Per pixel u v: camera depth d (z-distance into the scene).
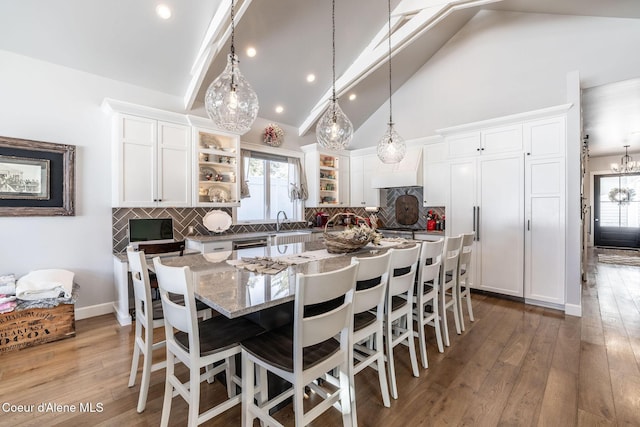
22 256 2.87
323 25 3.62
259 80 4.09
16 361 2.27
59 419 1.66
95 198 3.25
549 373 2.09
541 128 3.46
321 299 1.24
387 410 1.73
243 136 4.66
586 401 1.79
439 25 4.37
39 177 2.92
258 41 3.48
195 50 3.28
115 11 2.70
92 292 3.25
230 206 4.11
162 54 3.23
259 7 3.09
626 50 3.39
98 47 2.97
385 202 5.80
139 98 3.54
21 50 2.80
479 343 2.57
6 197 2.76
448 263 2.60
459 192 4.12
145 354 1.73
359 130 6.11
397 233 4.90
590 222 8.55
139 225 3.47
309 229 5.20
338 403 1.66
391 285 1.89
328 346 1.46
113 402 1.80
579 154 3.22
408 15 3.77
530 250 3.54
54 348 2.49
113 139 3.20
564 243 3.30
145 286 1.72
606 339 2.62
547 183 3.42
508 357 2.32
